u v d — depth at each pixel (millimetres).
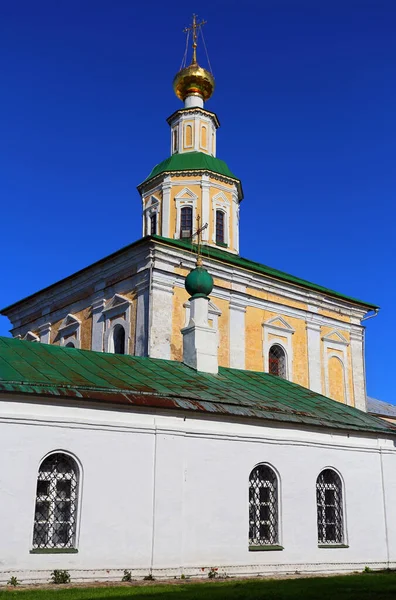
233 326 29109
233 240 33156
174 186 32844
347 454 18547
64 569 13430
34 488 13461
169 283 27328
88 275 30578
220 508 15742
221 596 11695
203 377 19016
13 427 13500
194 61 35938
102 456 14391
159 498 14875
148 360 19328
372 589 13180
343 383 33031
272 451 16984
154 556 14508
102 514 14117
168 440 15312
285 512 16797
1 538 12930
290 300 31797
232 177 33531
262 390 19500
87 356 17797
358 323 34688
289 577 15844
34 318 34344
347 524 18000
